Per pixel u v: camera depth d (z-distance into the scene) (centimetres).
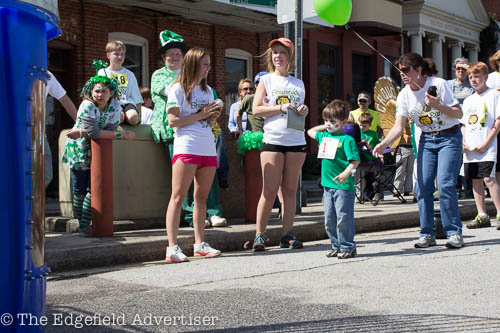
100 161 659
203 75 615
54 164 1280
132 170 753
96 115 657
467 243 704
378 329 373
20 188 270
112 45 759
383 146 660
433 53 2389
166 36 746
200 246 648
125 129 750
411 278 520
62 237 667
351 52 2136
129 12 1405
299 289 484
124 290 487
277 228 739
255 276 536
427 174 673
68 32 1277
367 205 1045
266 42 1769
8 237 265
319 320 395
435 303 436
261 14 1462
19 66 271
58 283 518
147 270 571
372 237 789
